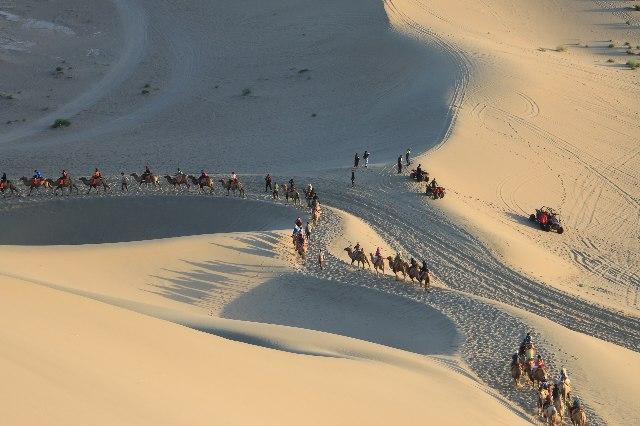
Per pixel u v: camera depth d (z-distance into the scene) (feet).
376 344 146.82
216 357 100.12
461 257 224.53
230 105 410.11
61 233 254.27
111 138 373.20
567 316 190.90
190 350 99.09
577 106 392.06
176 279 186.60
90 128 387.75
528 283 210.79
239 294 181.78
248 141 363.15
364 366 121.60
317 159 328.90
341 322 172.65
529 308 193.36
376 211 256.73
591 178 321.93
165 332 102.12
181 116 400.26
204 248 202.80
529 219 276.00
